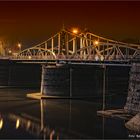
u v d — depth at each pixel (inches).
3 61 7027.6
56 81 5231.3
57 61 5329.7
